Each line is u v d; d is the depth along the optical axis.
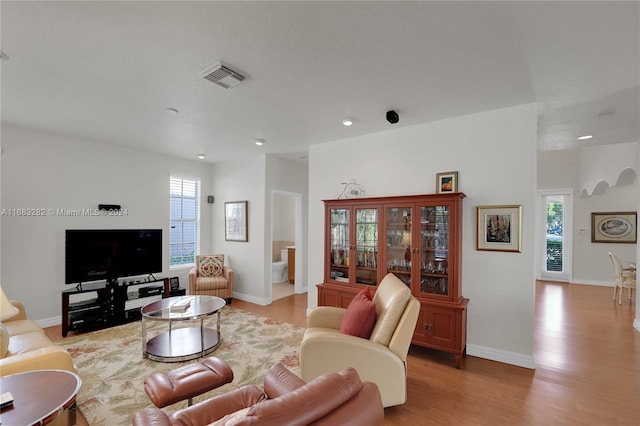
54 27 1.79
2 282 3.62
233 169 5.64
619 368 2.87
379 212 3.49
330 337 2.17
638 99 2.78
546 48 1.99
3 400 1.45
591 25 1.74
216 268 5.26
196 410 1.49
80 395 2.40
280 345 3.38
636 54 2.04
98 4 1.59
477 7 1.62
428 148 3.47
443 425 2.07
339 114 3.23
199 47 2.01
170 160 5.28
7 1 1.55
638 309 3.94
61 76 2.40
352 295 3.60
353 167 4.05
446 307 2.95
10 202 3.66
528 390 2.50
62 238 4.05
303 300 5.39
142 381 2.61
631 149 5.14
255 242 5.28
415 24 1.76
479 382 2.63
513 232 2.98
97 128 3.75
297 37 1.90
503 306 3.02
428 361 3.04
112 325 3.99
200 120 3.44
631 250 6.69
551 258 7.57
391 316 2.23
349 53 2.08
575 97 2.75
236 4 1.60
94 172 4.35
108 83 2.53
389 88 2.61
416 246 3.23
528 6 1.60
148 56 2.12
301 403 0.94
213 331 3.63
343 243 3.82
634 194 6.68
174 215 5.39
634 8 1.59
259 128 3.70
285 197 7.69
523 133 2.94
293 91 2.67
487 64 2.20
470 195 3.20
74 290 3.81
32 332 2.62
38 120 3.47
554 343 3.48
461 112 3.16
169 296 4.59
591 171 6.61
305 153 5.09
